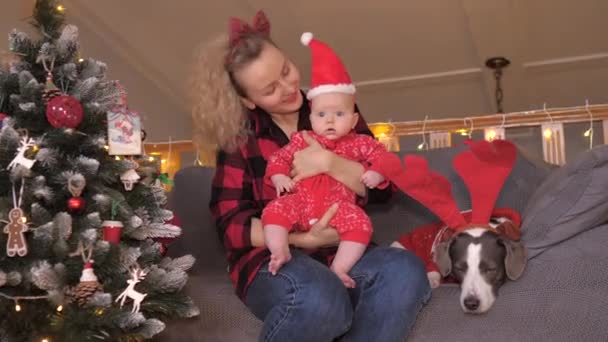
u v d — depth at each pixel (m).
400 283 1.76
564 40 5.72
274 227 1.88
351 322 1.78
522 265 1.86
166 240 2.34
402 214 2.50
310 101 2.16
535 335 1.78
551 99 6.70
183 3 5.36
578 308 1.76
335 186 2.03
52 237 1.76
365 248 1.92
